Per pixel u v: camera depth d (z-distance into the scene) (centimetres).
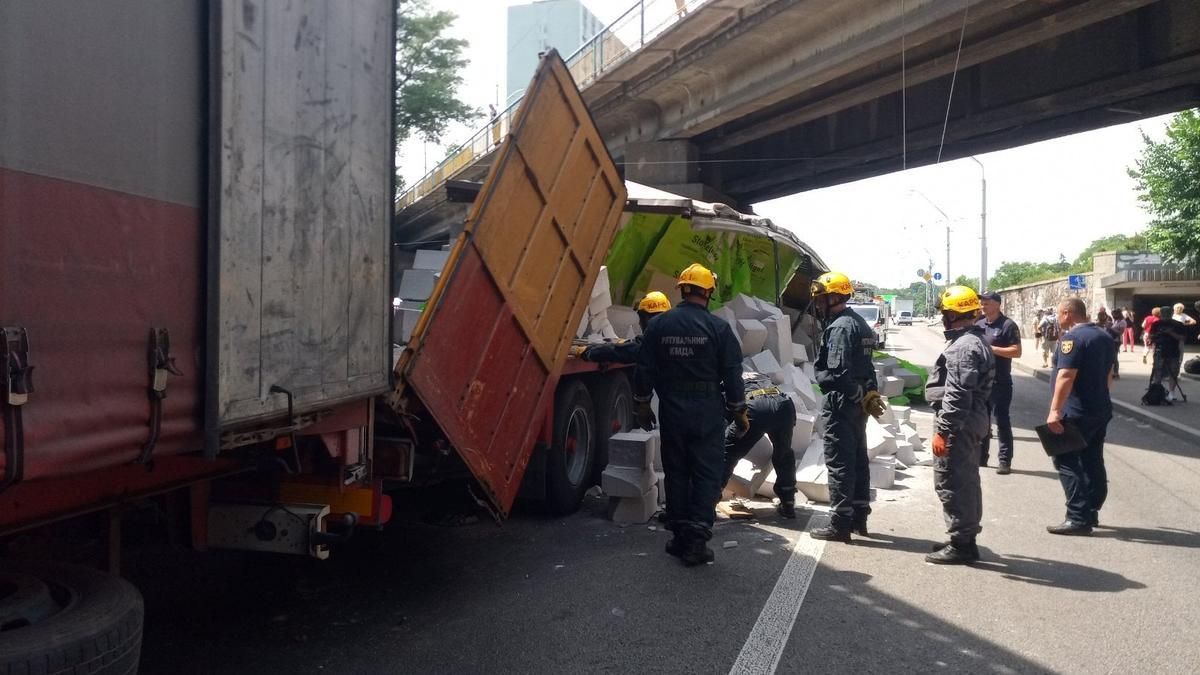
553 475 734
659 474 796
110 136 282
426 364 500
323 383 404
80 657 280
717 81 2250
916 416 1492
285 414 374
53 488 319
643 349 630
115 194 284
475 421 557
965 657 457
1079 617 516
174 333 312
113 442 283
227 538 453
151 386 299
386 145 460
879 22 1666
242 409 344
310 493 467
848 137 2402
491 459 577
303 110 383
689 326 617
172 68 310
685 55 2147
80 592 311
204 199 327
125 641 301
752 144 2722
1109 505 826
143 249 296
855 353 675
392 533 696
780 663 447
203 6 325
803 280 1572
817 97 2172
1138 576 596
